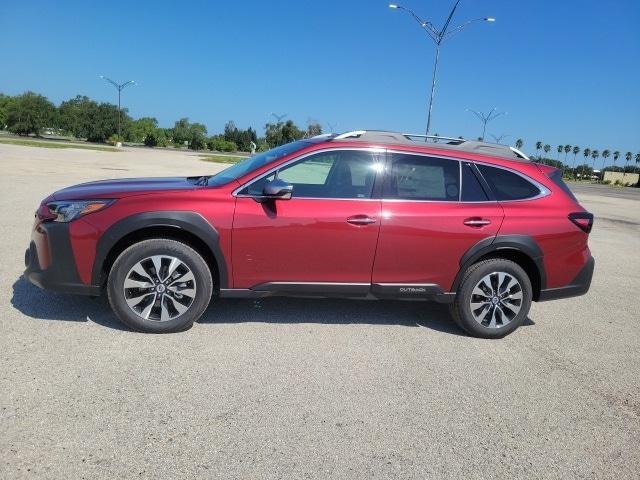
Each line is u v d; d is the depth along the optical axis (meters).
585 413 3.75
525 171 5.11
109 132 90.56
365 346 4.62
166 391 3.57
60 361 3.87
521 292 5.00
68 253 4.30
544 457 3.18
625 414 3.78
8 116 82.81
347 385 3.87
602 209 22.67
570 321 5.86
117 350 4.12
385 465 2.97
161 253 4.38
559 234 4.99
